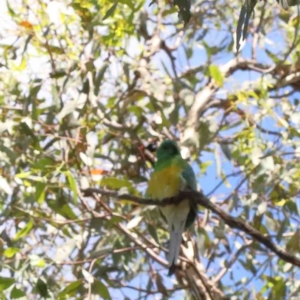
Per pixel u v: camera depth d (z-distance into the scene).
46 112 10.52
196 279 10.30
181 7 5.13
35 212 10.35
